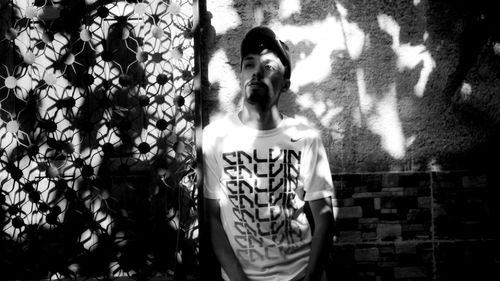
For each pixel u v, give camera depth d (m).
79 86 2.76
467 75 2.79
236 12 2.74
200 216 2.60
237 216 2.35
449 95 2.79
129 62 2.76
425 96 2.79
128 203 2.77
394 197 2.79
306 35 2.76
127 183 2.78
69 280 2.74
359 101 2.78
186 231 2.72
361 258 2.78
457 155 2.80
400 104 2.79
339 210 2.79
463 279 2.79
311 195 2.39
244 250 2.35
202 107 2.74
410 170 2.79
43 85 2.75
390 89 2.79
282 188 2.34
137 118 2.76
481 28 2.79
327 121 2.78
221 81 2.74
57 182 2.74
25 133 2.66
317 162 2.41
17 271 2.72
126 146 2.76
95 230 2.76
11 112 2.73
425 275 2.79
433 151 2.79
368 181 2.79
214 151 2.42
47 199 2.74
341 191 2.79
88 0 2.73
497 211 2.79
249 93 2.36
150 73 2.75
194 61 2.66
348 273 2.78
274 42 2.43
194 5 2.63
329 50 2.77
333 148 2.78
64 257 2.74
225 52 2.74
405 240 2.79
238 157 2.36
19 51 2.73
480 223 2.79
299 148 2.39
